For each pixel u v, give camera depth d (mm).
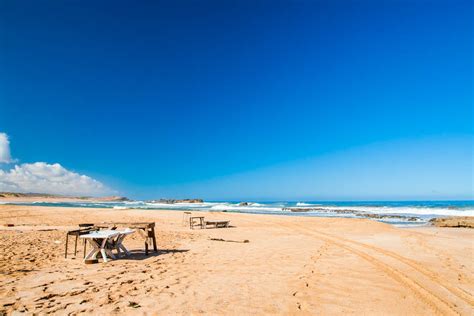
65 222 21938
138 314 4621
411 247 11125
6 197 123250
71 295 5484
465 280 6652
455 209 43656
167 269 7703
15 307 4855
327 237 14312
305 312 4793
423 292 5812
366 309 4945
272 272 7395
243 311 4797
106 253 9078
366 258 9102
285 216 30719
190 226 19953
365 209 48344
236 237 14836
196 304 5086
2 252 9406
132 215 30984
